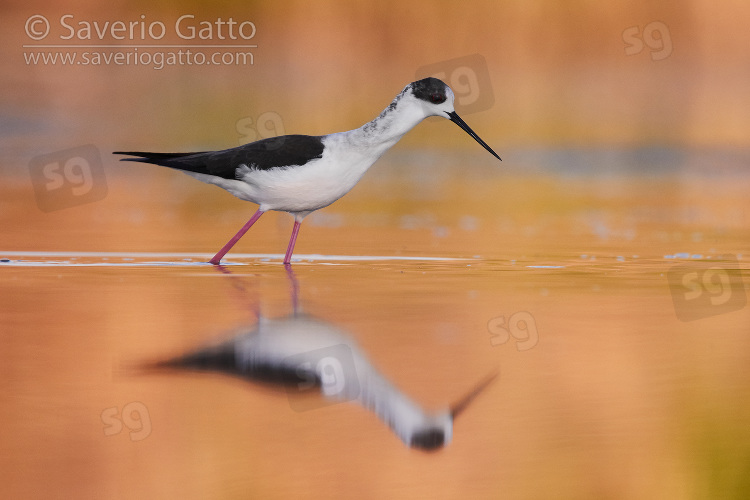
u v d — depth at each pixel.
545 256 13.23
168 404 6.67
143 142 23.55
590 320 9.12
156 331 8.37
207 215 18.05
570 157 23.94
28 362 7.45
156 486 5.46
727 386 7.22
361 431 6.38
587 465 5.88
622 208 19.00
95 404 6.61
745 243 14.62
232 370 7.41
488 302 9.85
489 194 20.78
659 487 5.73
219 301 9.71
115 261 12.43
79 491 5.39
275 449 5.98
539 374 7.48
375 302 9.78
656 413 6.67
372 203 19.64
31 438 6.06
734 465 5.98
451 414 6.62
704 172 23.28
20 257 12.59
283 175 11.81
